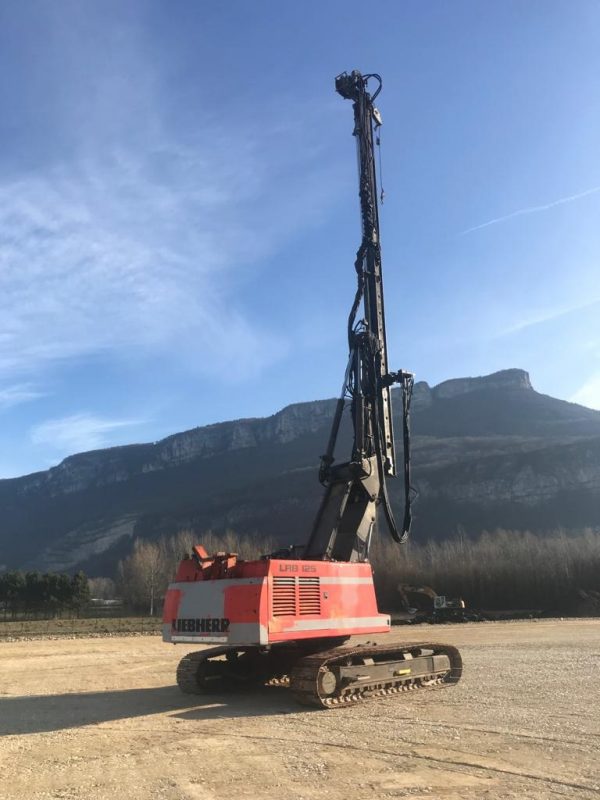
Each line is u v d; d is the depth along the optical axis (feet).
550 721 33.96
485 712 36.63
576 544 269.85
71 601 240.73
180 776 25.39
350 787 23.31
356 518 45.16
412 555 297.74
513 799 21.67
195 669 44.27
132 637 105.60
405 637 96.27
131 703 42.78
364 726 33.22
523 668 57.31
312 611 39.55
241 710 38.83
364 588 43.45
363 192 52.16
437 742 29.55
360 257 50.80
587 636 93.20
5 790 24.13
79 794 23.47
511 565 255.09
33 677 56.95
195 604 39.75
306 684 37.99
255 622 36.88
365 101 53.98
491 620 161.79
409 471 48.60
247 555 316.19
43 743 31.60
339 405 47.98
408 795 22.29
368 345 48.57
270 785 23.86
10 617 230.27
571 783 23.35
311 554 44.27
